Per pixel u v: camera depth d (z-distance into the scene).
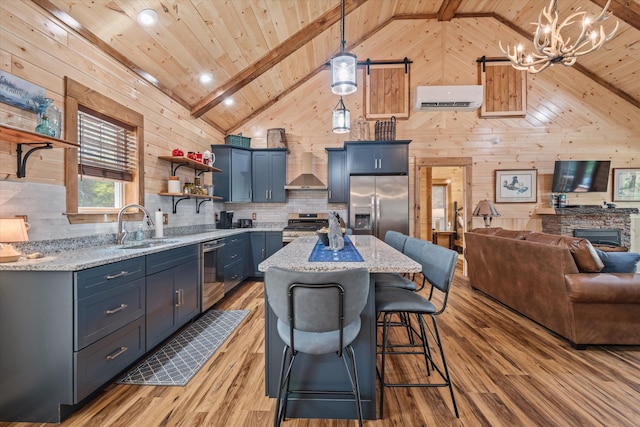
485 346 2.48
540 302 2.76
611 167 5.27
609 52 4.72
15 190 1.85
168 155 3.54
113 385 1.93
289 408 1.67
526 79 5.31
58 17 2.13
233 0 2.90
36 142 1.84
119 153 2.81
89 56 2.41
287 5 3.32
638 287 2.29
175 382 1.96
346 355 1.65
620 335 2.37
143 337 2.17
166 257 2.48
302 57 4.67
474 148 5.37
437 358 2.29
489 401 1.78
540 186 5.33
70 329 1.59
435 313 1.68
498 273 3.43
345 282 1.24
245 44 3.52
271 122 5.38
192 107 4.07
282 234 4.80
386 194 4.86
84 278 1.65
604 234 5.08
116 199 2.91
